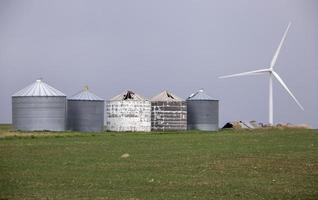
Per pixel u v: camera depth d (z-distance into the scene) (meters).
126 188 59.16
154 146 100.00
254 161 79.69
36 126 141.38
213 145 101.94
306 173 69.81
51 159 80.69
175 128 159.38
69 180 63.41
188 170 71.69
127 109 152.62
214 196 55.34
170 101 159.38
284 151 91.62
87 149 93.94
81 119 147.38
